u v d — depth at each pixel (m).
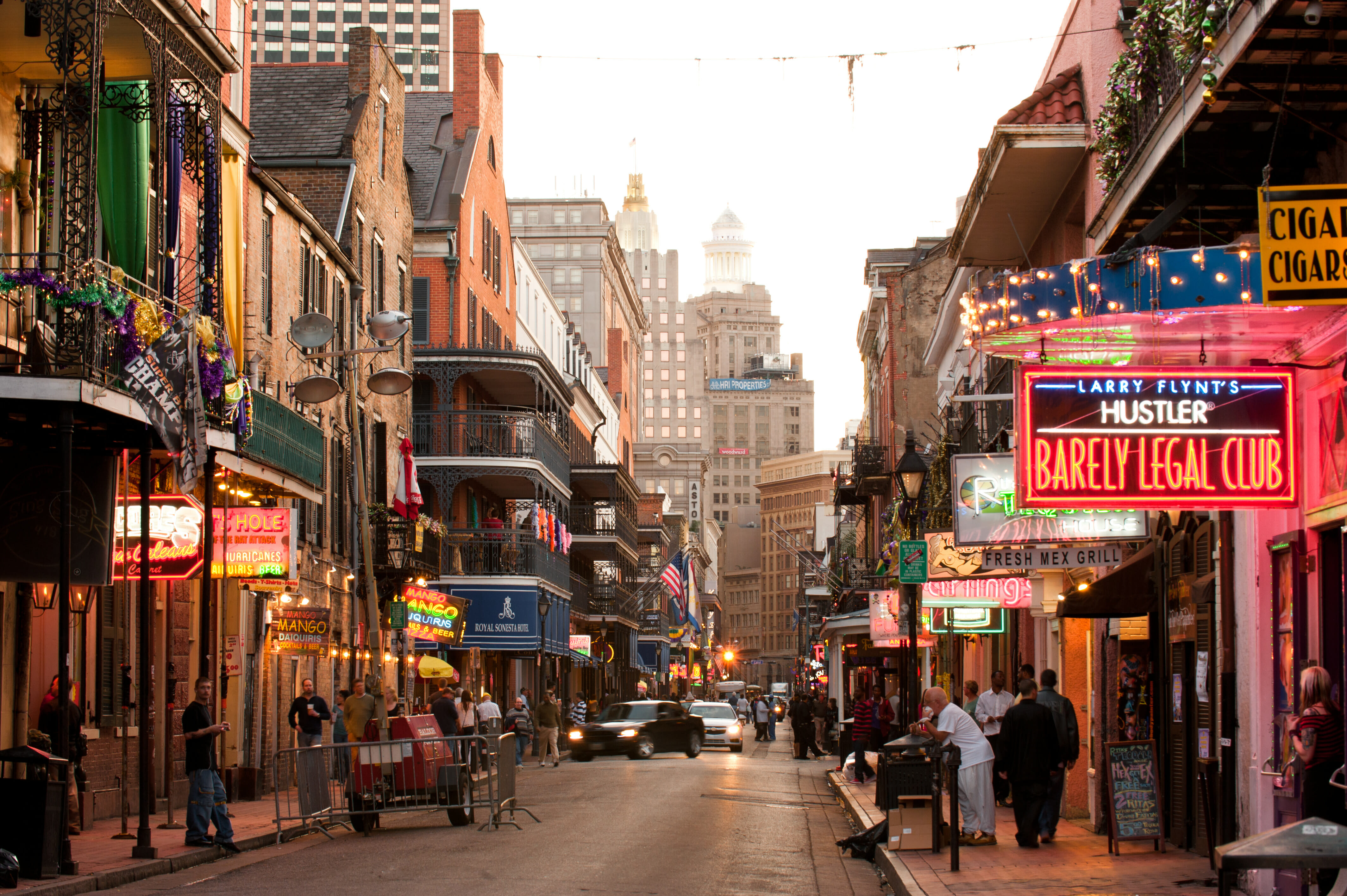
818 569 71.00
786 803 25.56
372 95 35.72
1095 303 10.48
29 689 18.08
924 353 52.38
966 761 16.45
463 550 45.16
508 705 52.75
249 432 18.66
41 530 15.87
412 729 19.70
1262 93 10.40
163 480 19.56
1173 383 11.05
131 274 17.38
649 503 105.38
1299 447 11.02
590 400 72.00
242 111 27.12
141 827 15.02
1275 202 8.49
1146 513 16.22
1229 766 13.41
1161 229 12.38
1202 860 14.30
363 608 33.22
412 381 28.48
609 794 26.52
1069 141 20.50
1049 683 16.64
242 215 25.55
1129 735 18.52
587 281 96.25
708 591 166.50
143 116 17.50
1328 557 11.14
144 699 15.27
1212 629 14.01
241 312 22.12
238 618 25.20
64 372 14.18
